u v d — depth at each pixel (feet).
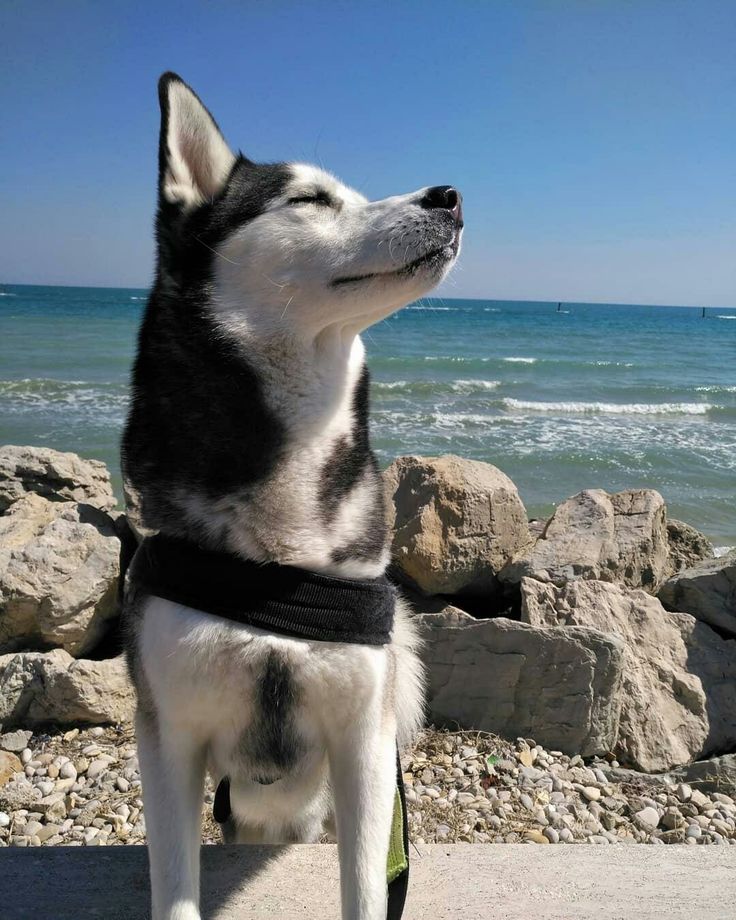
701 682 4.40
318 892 2.46
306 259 2.25
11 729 4.19
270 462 2.14
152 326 2.34
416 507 5.09
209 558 2.06
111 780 3.84
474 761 3.99
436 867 2.59
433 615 4.35
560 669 4.12
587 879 2.53
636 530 5.19
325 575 2.09
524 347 39.11
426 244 2.28
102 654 4.86
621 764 4.11
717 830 3.58
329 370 2.26
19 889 2.47
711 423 17.49
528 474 11.89
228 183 2.46
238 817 2.75
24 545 4.69
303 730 2.21
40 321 43.16
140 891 2.47
